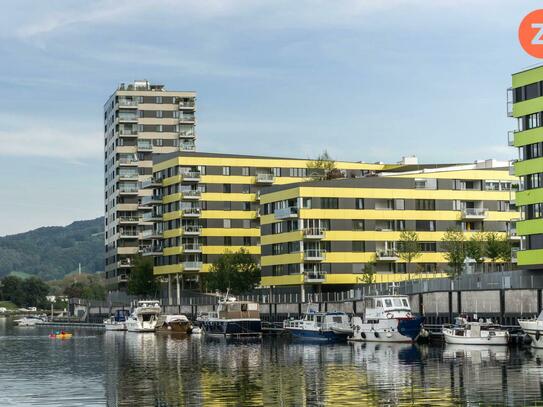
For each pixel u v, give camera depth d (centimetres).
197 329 14600
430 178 15925
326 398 5541
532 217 10988
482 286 10744
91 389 6303
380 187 15638
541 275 10600
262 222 16412
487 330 9688
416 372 6925
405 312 10744
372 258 15438
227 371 7400
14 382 6875
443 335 10575
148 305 16438
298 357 8725
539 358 7956
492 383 6116
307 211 15288
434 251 15788
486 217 16038
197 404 5419
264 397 5656
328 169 18088
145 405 5441
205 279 17812
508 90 11419
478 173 16150
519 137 11169
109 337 14525
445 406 5134
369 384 6206
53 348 11506
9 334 17050
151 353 9881
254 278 16650
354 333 11225
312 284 15350
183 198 18188
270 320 15188
